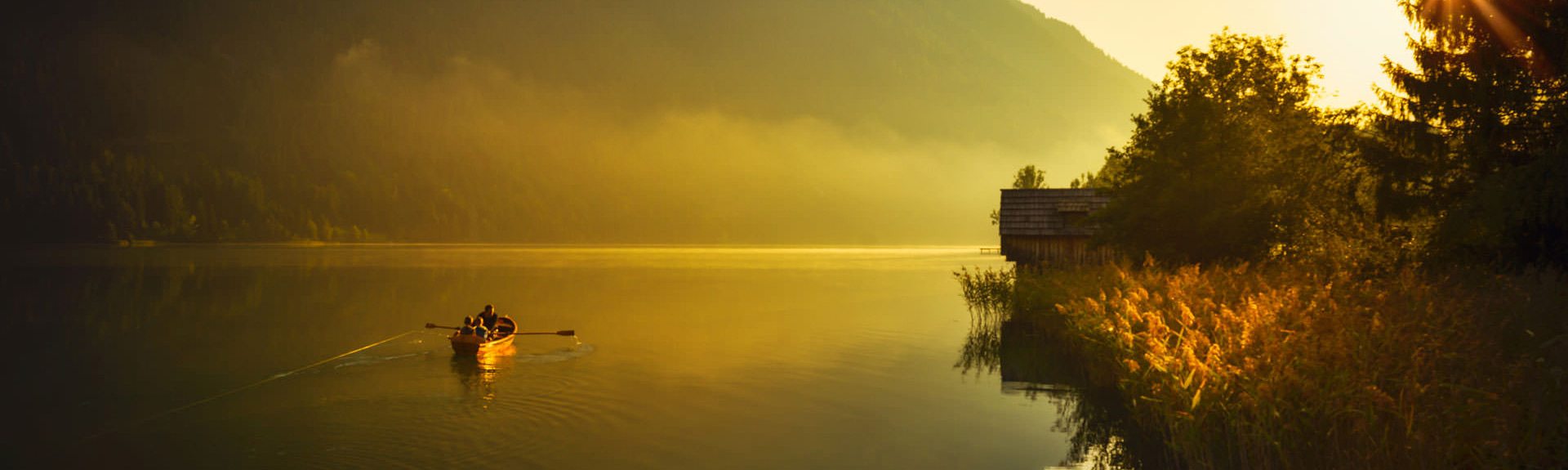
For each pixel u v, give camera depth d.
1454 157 21.48
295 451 12.15
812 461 11.78
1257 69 28.05
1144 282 19.95
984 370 19.09
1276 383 9.38
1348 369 9.16
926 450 12.33
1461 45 20.19
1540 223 15.91
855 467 11.50
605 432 13.28
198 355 21.25
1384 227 23.30
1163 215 27.83
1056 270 31.44
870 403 15.58
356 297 41.03
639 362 20.25
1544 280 14.29
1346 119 23.33
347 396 15.88
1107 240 30.73
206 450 12.30
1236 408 9.80
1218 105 27.61
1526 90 18.50
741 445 12.59
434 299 39.97
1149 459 11.71
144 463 11.76
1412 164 22.20
